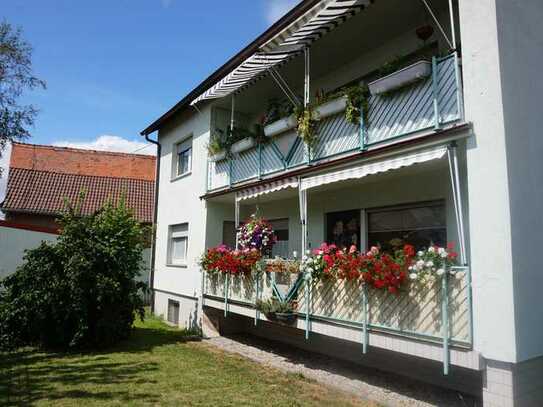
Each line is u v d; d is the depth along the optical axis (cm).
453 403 648
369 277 646
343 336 714
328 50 968
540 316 550
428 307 582
